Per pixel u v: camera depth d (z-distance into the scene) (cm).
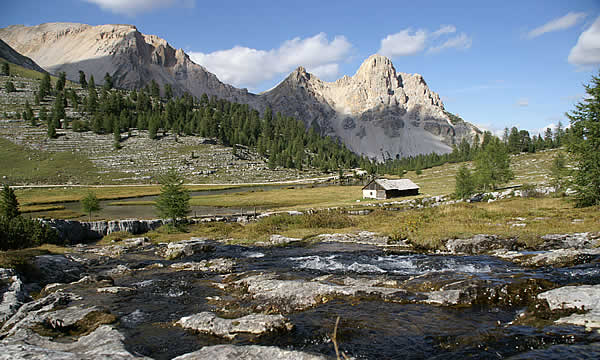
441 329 1162
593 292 1232
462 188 6800
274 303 1500
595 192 3984
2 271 1914
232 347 996
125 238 4138
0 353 941
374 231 3850
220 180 17062
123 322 1339
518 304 1370
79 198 9919
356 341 1093
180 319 1316
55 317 1349
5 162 15662
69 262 2445
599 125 3828
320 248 3139
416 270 2066
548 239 2627
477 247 2656
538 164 14962
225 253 3038
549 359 869
